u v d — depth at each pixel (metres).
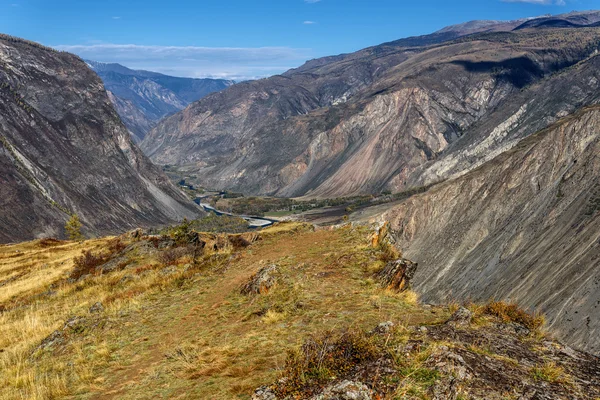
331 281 17.42
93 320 18.52
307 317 13.81
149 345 14.84
